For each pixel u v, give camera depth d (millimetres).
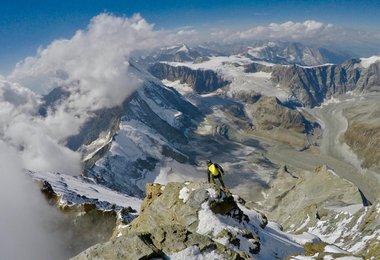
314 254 30688
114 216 89188
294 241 39469
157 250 22281
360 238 74438
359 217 88562
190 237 23672
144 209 40469
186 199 34125
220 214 32688
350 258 28469
